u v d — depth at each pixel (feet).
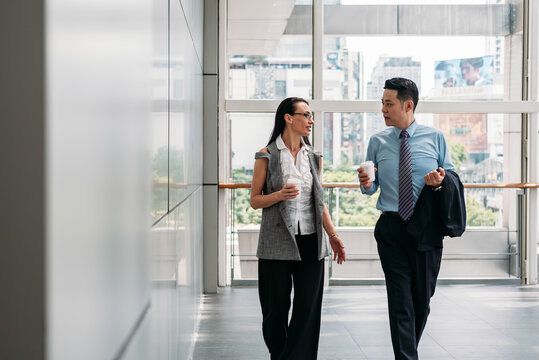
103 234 2.82
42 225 2.09
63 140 2.22
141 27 4.04
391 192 10.91
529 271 22.66
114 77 3.05
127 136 3.43
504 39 22.71
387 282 10.86
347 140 22.38
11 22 2.06
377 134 11.45
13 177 2.07
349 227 22.45
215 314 17.58
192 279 14.12
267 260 10.52
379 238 10.96
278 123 10.82
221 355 13.51
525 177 22.67
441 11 22.67
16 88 2.07
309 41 22.26
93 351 2.66
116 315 3.17
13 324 2.08
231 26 22.06
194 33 15.39
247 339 14.84
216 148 21.01
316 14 22.15
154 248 6.86
